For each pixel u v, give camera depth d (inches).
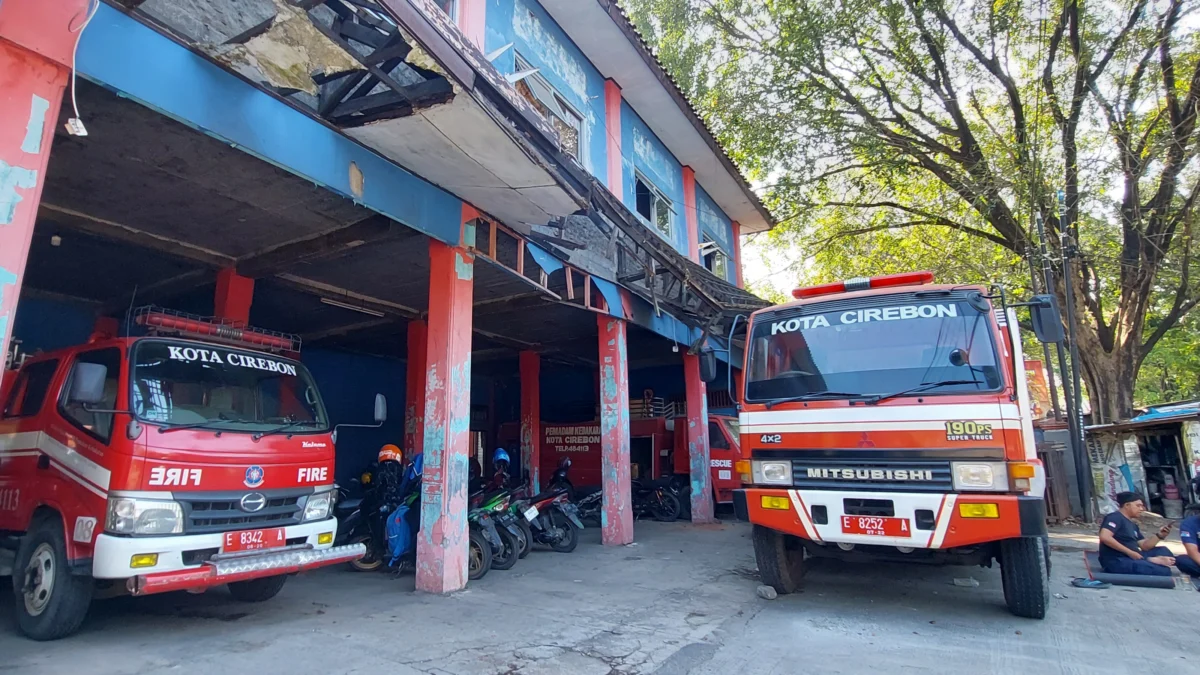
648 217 495.5
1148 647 178.9
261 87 171.9
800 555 258.2
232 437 194.9
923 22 574.2
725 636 191.6
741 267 705.0
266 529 194.1
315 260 283.7
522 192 243.0
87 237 250.2
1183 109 532.1
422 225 230.7
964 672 160.9
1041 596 198.8
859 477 204.7
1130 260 575.5
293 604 225.3
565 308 387.5
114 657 164.9
